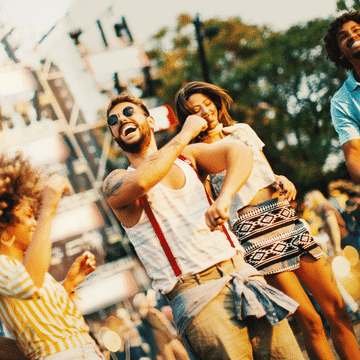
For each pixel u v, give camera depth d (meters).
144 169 1.90
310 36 21.36
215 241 2.11
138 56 13.85
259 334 2.08
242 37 23.52
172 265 2.05
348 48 3.06
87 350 2.09
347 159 3.05
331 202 6.71
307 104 21.86
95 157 14.11
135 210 2.11
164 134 14.34
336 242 5.82
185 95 3.13
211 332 1.99
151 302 5.25
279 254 2.93
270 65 21.64
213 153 2.20
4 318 2.07
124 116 2.25
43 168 2.29
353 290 5.51
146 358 5.13
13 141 12.55
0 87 12.71
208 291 2.02
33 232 2.14
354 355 2.98
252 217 3.00
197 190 2.16
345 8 10.46
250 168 2.10
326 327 3.22
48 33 13.01
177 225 2.08
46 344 2.03
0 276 1.93
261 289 2.08
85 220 12.91
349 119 3.08
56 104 13.16
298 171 21.02
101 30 13.52
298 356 2.11
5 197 2.08
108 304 12.06
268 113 22.27
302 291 2.94
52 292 2.12
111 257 13.07
